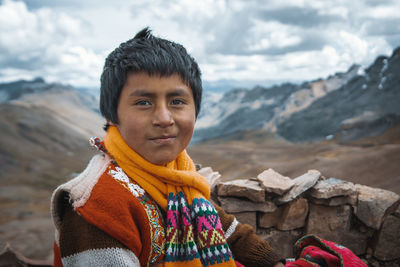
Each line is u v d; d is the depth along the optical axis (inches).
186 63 33.8
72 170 2159.2
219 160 2145.7
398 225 80.8
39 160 2298.2
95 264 29.0
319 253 44.9
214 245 35.6
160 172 34.7
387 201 81.2
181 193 36.4
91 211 29.6
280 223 83.2
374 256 83.0
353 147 2108.8
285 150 2342.5
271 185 80.2
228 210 79.8
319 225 83.1
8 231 750.5
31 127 3166.8
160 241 33.9
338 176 1159.0
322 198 80.9
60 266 34.9
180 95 33.4
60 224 33.1
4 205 1203.2
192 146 2989.7
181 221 35.4
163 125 32.2
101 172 33.1
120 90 33.1
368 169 1152.8
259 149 2561.5
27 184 1669.5
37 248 615.8
